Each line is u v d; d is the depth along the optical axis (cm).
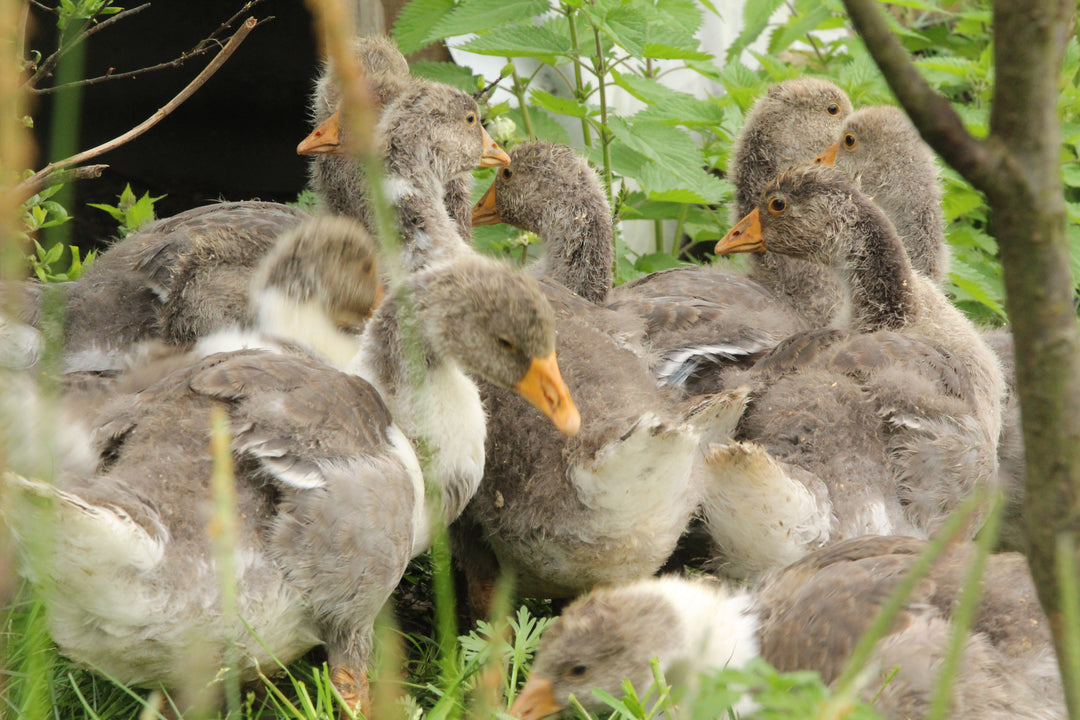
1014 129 316
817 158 1521
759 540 873
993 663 701
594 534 870
